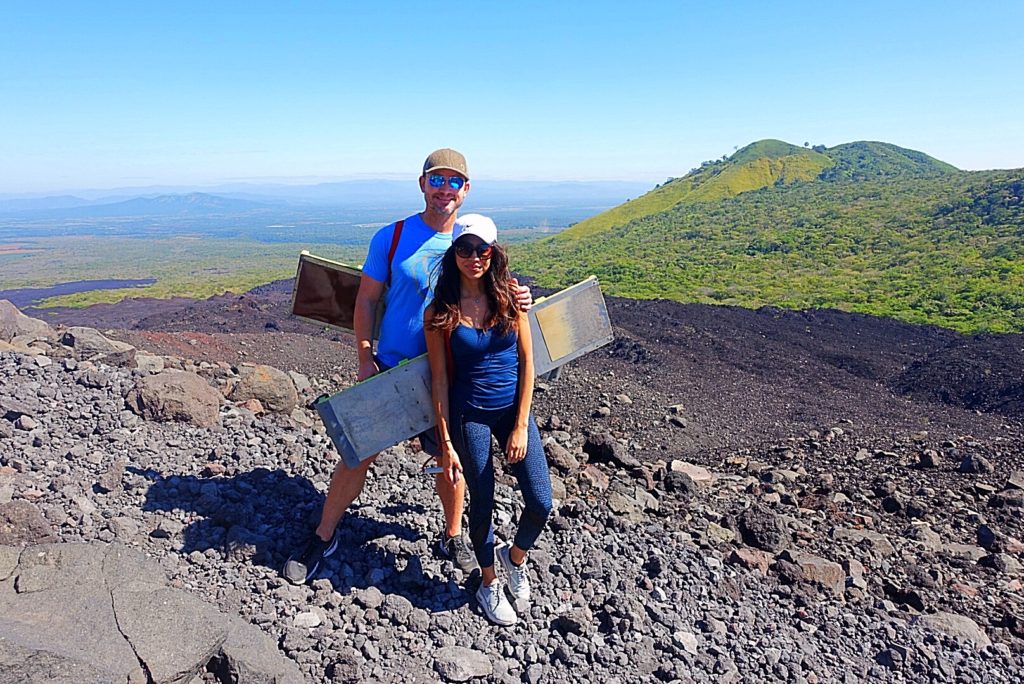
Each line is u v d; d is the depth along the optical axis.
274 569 3.40
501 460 6.00
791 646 3.74
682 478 6.46
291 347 11.81
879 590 4.80
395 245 3.26
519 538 3.34
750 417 10.91
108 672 2.37
